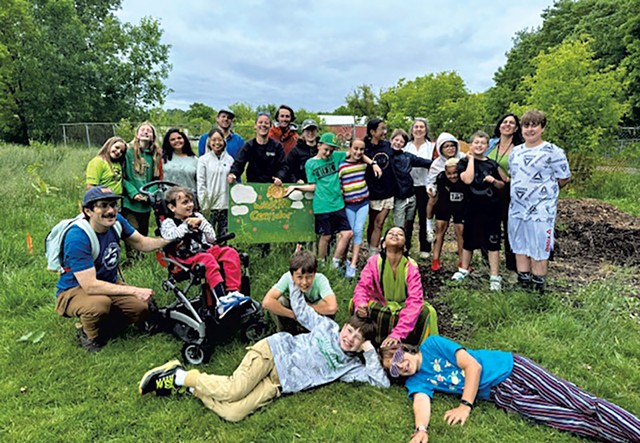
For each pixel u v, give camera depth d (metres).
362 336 3.34
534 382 3.02
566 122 13.06
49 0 28.47
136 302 3.93
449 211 5.56
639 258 6.34
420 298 3.71
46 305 4.60
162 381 3.17
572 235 7.40
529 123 4.57
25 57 27.17
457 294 4.94
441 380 3.19
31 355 3.72
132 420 2.98
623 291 5.06
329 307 3.85
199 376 3.14
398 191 5.84
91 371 3.51
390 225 7.59
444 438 2.81
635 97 24.58
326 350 3.41
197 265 3.75
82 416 3.01
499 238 5.11
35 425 2.91
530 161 4.59
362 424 2.96
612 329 4.06
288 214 5.61
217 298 3.73
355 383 3.41
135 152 5.53
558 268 6.01
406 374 3.22
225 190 5.79
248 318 3.94
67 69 28.14
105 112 30.08
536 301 4.62
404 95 33.34
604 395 3.26
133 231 4.07
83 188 9.70
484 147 4.99
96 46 30.08
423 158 5.97
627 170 13.55
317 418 3.02
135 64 31.28
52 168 11.71
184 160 5.87
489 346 3.96
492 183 4.98
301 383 3.27
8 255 5.68
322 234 5.50
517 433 2.88
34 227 7.11
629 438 2.72
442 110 24.05
